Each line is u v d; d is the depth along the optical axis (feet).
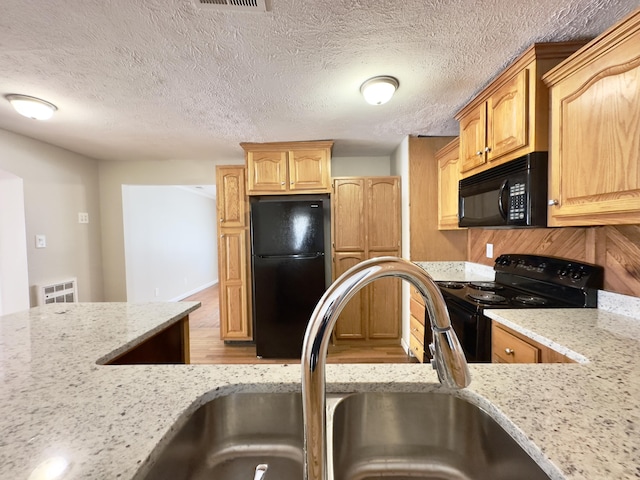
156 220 15.56
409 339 9.07
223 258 10.28
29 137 9.09
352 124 8.13
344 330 10.08
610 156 3.55
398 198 9.94
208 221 23.26
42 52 4.72
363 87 5.88
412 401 2.45
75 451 1.61
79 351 3.04
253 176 9.73
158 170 12.12
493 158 5.54
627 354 2.90
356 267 1.50
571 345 3.17
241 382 2.42
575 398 2.07
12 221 8.96
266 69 5.30
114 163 12.05
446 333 1.62
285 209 9.29
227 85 5.87
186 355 4.91
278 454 2.42
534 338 3.63
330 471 2.01
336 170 11.91
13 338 3.40
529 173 4.62
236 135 8.99
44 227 9.62
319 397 1.43
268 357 9.52
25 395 2.18
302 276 9.39
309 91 6.15
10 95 6.23
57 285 9.92
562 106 4.25
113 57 4.89
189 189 19.10
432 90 6.13
